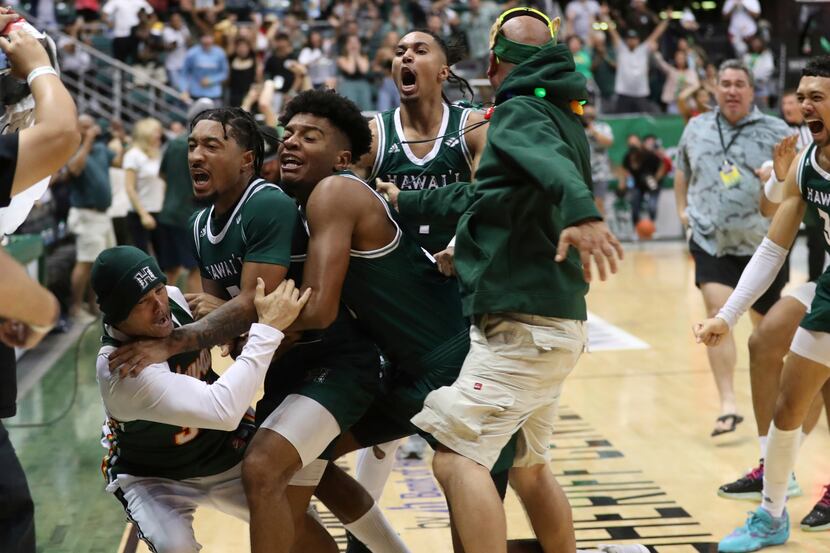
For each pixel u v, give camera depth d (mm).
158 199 9031
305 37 14922
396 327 2871
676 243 14781
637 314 9203
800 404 3584
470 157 3545
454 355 2863
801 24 10625
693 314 9141
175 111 12711
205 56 13320
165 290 2553
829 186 3498
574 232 2346
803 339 3549
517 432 2879
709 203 5094
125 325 2520
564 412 5840
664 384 6492
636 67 15055
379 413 3061
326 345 2881
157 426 2672
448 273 2883
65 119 2242
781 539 3725
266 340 2637
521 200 2668
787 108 5297
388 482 4633
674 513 4105
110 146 9984
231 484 2842
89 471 4879
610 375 6781
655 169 14727
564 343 2736
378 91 13445
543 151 2512
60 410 6086
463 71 14383
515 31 2836
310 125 2850
